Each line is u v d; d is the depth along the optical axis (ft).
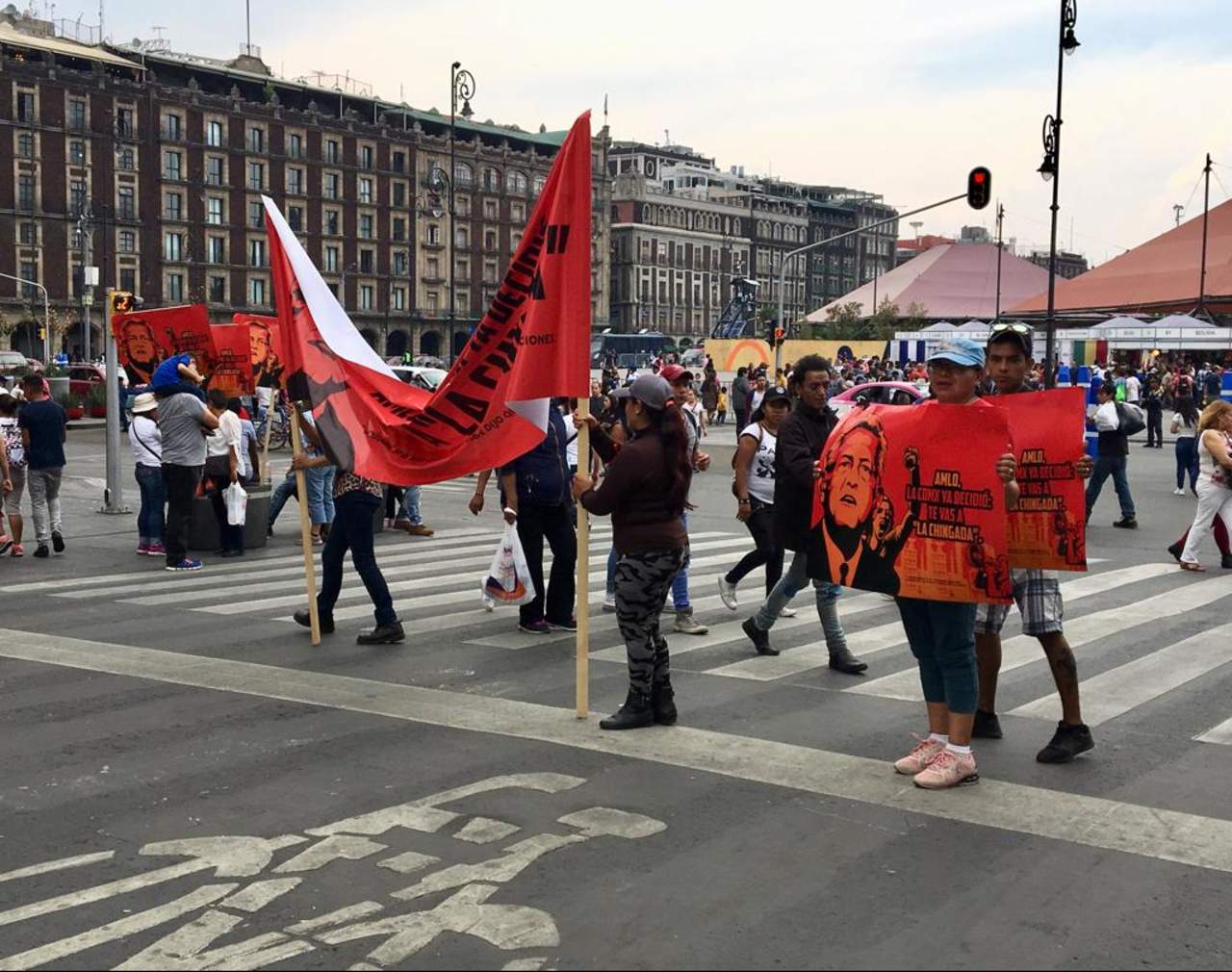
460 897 15.01
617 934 13.99
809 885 15.37
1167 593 37.11
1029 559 20.25
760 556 32.71
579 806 18.19
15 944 13.85
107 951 13.67
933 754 19.70
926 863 16.10
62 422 45.32
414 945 13.74
